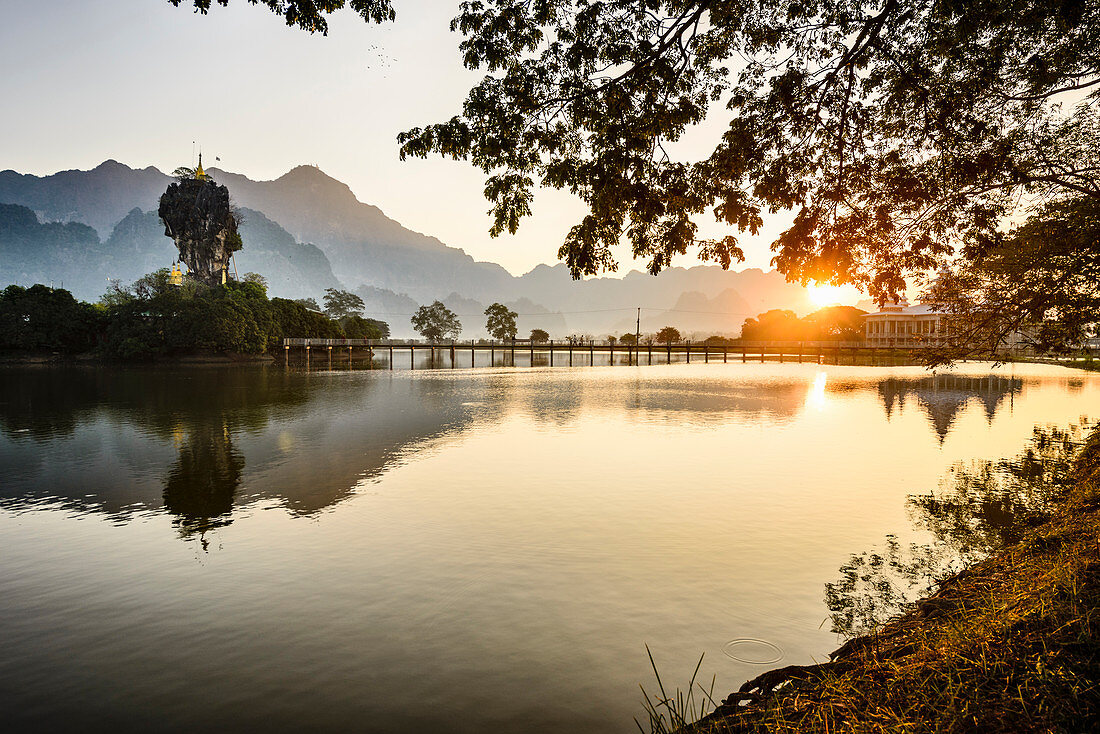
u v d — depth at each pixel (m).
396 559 11.58
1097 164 10.85
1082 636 4.41
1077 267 11.22
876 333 138.88
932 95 8.76
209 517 14.54
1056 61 8.96
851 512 14.43
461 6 8.22
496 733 6.40
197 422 30.44
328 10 7.33
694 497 15.90
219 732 6.57
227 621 9.15
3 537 13.19
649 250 8.93
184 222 125.75
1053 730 3.53
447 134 8.48
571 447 23.30
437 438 25.44
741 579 10.41
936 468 19.45
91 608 9.66
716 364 101.62
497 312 176.38
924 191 9.02
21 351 87.06
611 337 142.88
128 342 83.94
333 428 28.27
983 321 12.71
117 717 6.89
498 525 13.60
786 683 5.80
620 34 7.95
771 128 8.50
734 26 8.51
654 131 8.43
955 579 8.46
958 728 3.80
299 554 11.95
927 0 7.78
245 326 91.50
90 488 17.34
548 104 8.31
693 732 5.13
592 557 11.55
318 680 7.52
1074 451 22.25
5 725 6.76
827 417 32.12
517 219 9.11
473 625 8.86
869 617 8.84
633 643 8.21
